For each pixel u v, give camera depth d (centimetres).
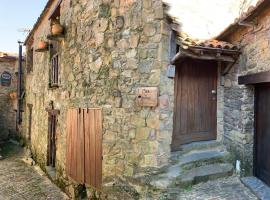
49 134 832
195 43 414
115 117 505
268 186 420
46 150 846
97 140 543
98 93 546
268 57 398
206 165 477
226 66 505
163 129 439
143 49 459
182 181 420
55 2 773
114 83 507
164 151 440
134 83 472
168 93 445
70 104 660
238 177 464
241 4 539
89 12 574
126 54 486
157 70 439
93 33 560
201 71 526
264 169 437
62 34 692
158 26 440
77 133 620
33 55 1103
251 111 462
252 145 464
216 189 422
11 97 1367
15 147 1259
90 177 563
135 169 464
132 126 474
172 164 452
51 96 814
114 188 498
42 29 942
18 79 1319
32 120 1079
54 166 812
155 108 442
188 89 507
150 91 443
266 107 434
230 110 505
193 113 515
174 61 440
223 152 511
